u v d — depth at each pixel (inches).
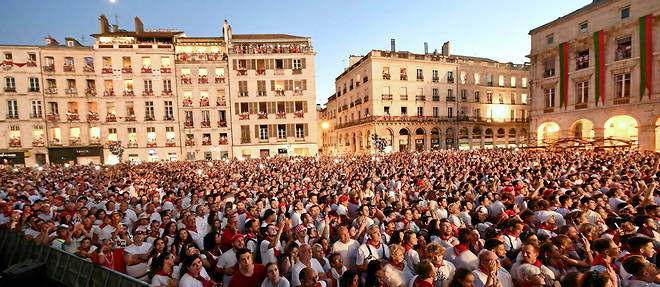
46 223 277.0
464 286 139.1
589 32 1298.0
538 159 825.5
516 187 386.0
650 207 243.6
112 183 557.3
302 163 986.1
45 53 1472.7
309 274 150.4
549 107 1464.1
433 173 585.3
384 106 1907.0
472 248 201.6
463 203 316.5
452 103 2054.6
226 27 1631.4
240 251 179.5
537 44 1530.5
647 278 143.1
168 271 182.5
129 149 1541.6
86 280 224.1
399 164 840.3
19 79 1448.1
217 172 779.4
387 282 170.4
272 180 539.2
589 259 173.6
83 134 1517.0
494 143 2191.2
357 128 2128.4
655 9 1091.9
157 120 1563.7
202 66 1611.7
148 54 1553.9
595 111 1268.5
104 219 276.7
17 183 541.3
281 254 213.5
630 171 474.9
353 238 235.1
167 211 289.7
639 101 1133.1
